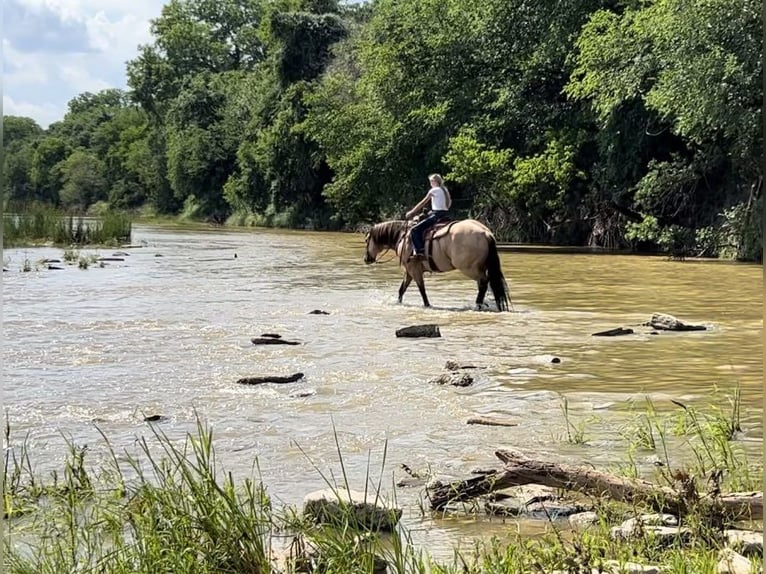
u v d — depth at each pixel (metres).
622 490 5.32
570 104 34.88
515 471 5.54
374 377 9.48
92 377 9.44
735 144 25.84
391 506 5.12
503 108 36.50
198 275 22.53
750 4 23.20
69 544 4.39
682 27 24.06
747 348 11.35
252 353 11.00
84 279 21.17
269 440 6.91
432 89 38.50
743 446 6.61
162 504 4.30
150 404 8.17
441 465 6.20
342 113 46.00
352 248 35.12
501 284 15.49
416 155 40.22
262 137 61.06
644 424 7.30
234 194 68.31
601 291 18.52
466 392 8.71
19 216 38.06
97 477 5.61
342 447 6.71
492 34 36.84
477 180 34.62
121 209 94.12
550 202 33.84
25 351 11.07
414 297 17.62
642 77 28.50
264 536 4.57
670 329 13.02
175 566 3.99
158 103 89.12
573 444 6.74
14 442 6.85
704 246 28.28
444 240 15.65
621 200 33.25
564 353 11.02
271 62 64.31
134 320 14.02
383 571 4.37
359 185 42.47
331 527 4.62
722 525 4.91
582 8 33.53
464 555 4.58
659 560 4.34
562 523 5.14
